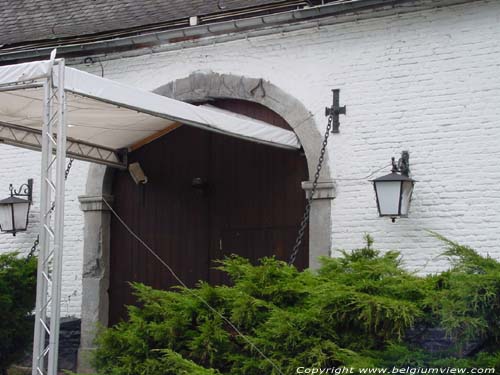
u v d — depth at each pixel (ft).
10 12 43.27
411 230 33.96
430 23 34.30
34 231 41.29
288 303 27.25
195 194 38.78
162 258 39.19
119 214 40.14
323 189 35.53
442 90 33.96
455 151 33.60
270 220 37.27
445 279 25.58
